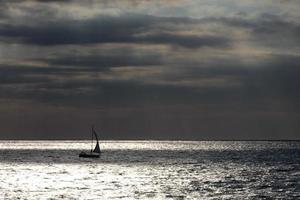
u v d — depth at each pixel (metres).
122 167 176.88
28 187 115.62
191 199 96.56
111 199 96.50
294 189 110.44
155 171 159.38
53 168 173.50
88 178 136.50
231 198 97.44
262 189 110.62
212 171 158.75
